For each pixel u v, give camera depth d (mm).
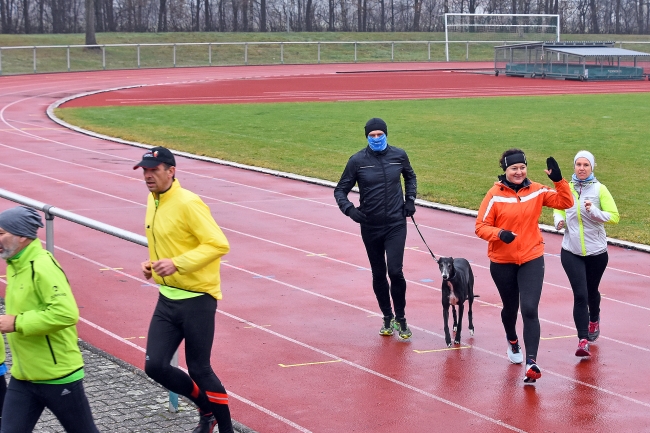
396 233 9133
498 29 75562
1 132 27609
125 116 32188
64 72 56375
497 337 9586
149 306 10500
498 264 8328
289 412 7430
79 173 20688
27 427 5301
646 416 7492
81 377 5340
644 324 10211
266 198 18125
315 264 12773
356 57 70875
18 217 5066
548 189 8242
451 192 18812
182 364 8609
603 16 107312
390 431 7066
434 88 47875
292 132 28500
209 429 6371
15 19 89812
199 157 23188
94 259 12797
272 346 9156
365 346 9203
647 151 25047
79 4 94000
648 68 56812
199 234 5875
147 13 94562
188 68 61594
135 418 6961
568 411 7559
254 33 77000
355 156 9156
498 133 28953
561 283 11992
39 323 5012
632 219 16344
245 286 11516
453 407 7602
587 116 34156
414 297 11141
